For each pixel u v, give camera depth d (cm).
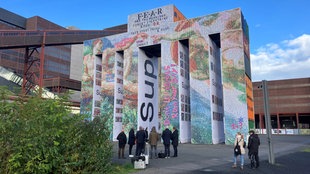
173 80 3416
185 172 1109
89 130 1025
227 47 3095
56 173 871
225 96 3022
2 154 772
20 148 768
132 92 3738
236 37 3061
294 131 7525
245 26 3316
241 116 2909
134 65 3794
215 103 3294
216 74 3453
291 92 7969
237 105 2947
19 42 4672
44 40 4850
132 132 1705
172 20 3584
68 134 932
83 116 1030
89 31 5328
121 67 4078
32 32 4878
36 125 825
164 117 3394
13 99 872
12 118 804
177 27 3506
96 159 977
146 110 3778
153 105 3941
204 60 3244
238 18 3083
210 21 3262
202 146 2695
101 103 4006
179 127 3278
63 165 876
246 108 2898
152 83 3991
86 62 4322
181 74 3450
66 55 9556
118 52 4053
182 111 3353
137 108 3656
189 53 3353
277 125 8075
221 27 3170
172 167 1254
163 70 3512
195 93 3241
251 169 1191
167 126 3353
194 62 3303
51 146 843
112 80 3981
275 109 8062
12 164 766
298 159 1552
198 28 3338
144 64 3866
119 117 3928
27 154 782
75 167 916
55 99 944
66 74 9450
